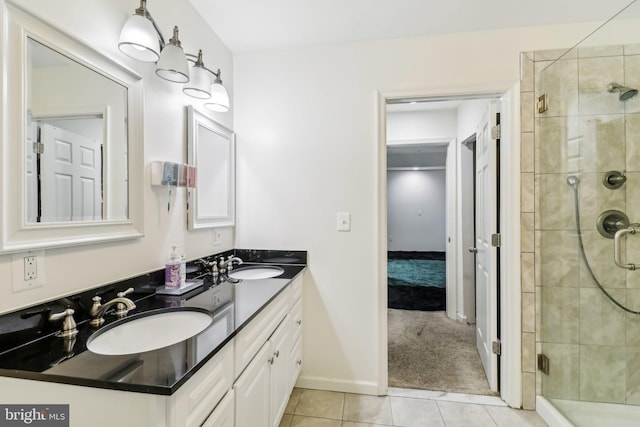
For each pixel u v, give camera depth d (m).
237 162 2.11
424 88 1.87
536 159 1.75
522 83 1.77
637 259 1.57
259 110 2.08
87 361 0.75
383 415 1.70
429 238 7.89
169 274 1.35
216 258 1.87
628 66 1.56
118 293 1.13
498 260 1.91
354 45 1.96
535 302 1.76
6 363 0.74
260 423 1.22
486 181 2.07
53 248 0.92
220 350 0.89
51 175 0.91
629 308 1.59
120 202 1.17
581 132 1.66
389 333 2.80
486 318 2.07
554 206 1.73
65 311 0.92
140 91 1.26
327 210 2.00
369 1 1.58
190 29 1.62
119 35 1.16
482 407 1.77
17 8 0.82
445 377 2.09
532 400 1.75
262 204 2.08
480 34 1.82
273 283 1.55
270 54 2.07
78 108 1.00
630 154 1.58
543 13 1.65
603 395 1.63
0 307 0.79
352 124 1.96
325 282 2.00
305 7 1.63
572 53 1.65
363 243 1.96
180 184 1.41
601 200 1.63
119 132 1.16
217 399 0.88
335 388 1.96
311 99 2.02
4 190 0.79
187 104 1.61
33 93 0.86
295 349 1.79
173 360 0.75
